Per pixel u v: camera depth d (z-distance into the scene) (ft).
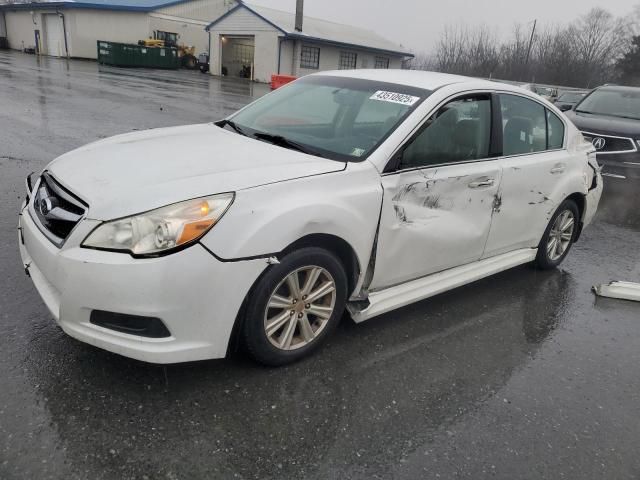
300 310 10.07
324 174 9.97
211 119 43.11
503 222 13.76
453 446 8.66
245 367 10.02
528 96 14.62
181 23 134.51
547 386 10.64
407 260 11.60
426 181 11.36
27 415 8.27
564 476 8.28
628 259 19.06
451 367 10.93
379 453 8.33
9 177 20.76
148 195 8.55
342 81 13.67
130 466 7.55
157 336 8.44
